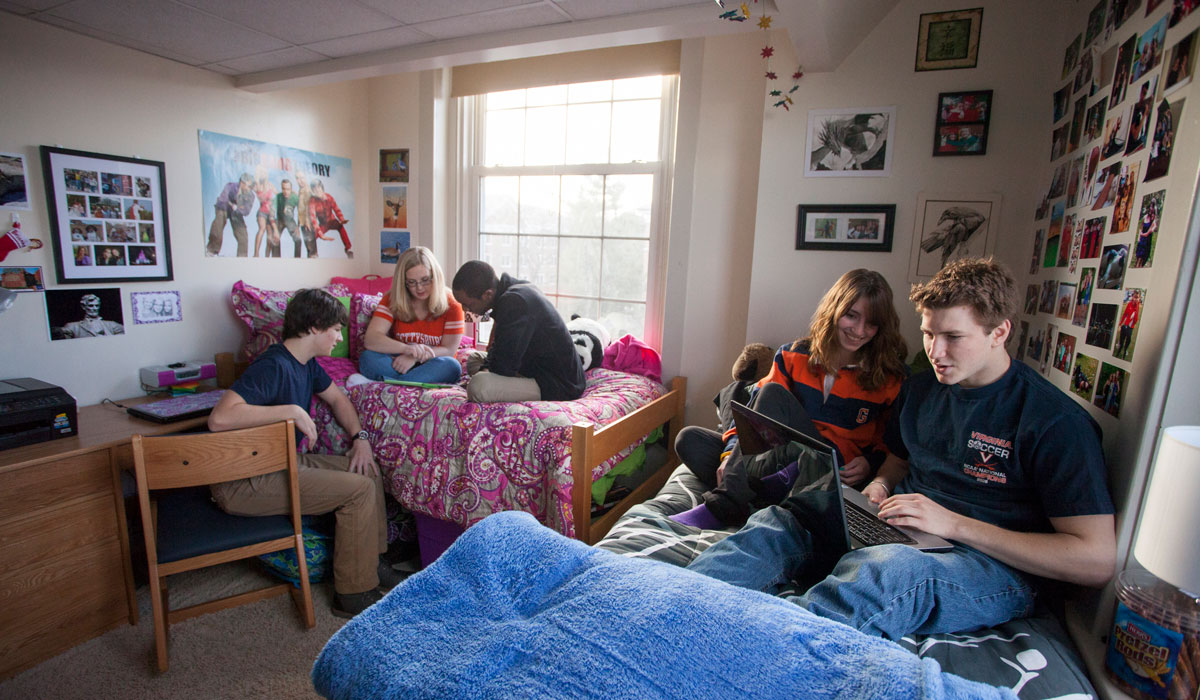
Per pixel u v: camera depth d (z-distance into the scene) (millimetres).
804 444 1340
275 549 1813
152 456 1583
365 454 2160
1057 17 1938
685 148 2678
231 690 1610
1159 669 979
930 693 706
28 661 1667
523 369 2355
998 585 1208
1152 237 1144
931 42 2094
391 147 3451
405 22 2156
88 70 2334
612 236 3086
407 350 2623
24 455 1690
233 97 2852
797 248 2338
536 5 1980
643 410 2334
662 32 2076
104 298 2449
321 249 3342
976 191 2084
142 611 1939
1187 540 839
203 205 2768
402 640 868
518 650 813
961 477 1350
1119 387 1224
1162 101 1154
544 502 1998
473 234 3451
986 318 1228
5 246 2154
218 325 2875
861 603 1095
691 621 830
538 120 3209
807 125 2279
